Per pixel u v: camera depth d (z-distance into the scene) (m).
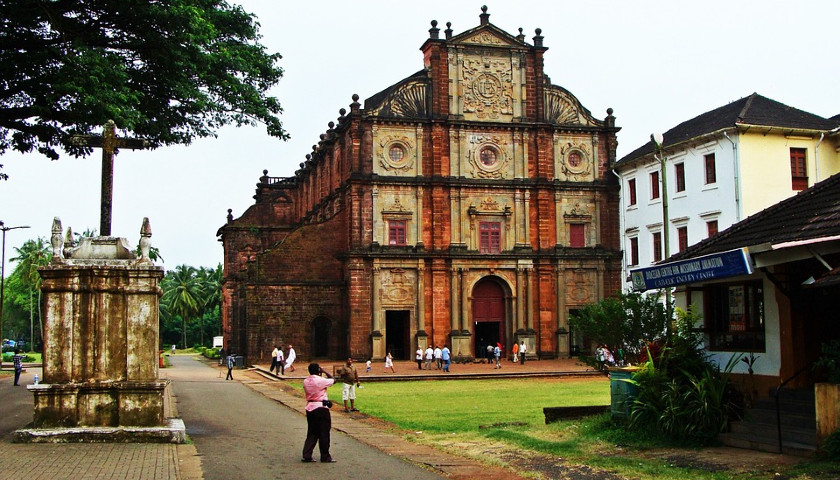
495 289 61.28
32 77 24.62
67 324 17.27
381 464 15.60
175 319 128.25
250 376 50.41
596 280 61.59
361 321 57.44
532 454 16.59
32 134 27.84
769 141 45.00
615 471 14.36
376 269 57.91
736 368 18.39
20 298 107.69
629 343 23.34
